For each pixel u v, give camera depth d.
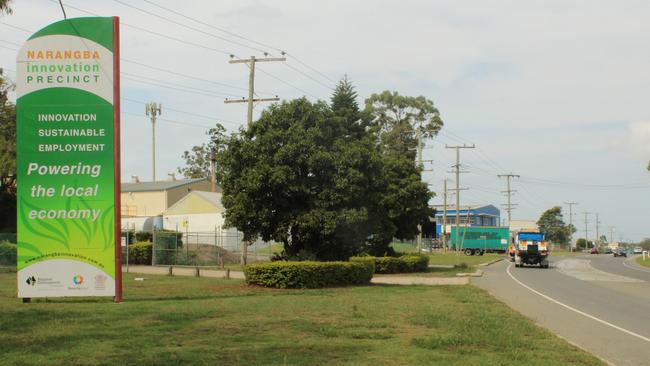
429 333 11.70
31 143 16.55
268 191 22.92
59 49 16.77
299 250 24.56
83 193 16.59
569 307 18.22
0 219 52.06
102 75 16.81
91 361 8.71
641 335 12.70
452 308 16.23
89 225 16.58
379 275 34.66
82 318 13.27
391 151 68.62
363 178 23.42
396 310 15.42
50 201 16.50
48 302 16.66
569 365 8.91
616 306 18.66
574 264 54.69
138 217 62.25
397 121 74.75
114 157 16.73
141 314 13.97
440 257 67.81
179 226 60.75
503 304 17.80
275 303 16.61
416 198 37.53
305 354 9.39
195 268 32.91
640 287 26.86
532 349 10.21
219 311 14.66
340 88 41.75
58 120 16.62
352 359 9.06
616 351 10.77
